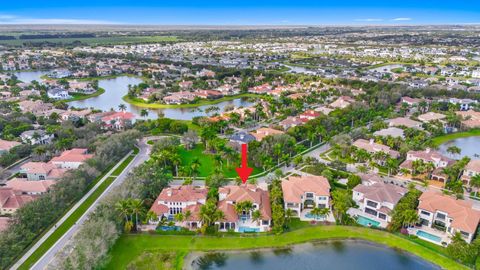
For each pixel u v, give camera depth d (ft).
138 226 356.79
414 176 479.00
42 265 299.58
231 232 351.87
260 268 310.65
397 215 356.59
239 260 319.68
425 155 506.07
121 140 559.79
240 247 333.83
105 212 338.95
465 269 303.68
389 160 482.69
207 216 347.15
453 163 492.54
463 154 584.81
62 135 619.26
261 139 583.17
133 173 440.86
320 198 394.11
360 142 566.77
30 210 346.74
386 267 311.68
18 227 326.44
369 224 365.61
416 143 561.02
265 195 404.98
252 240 342.44
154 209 372.79
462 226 334.24
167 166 485.97
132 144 574.15
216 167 473.67
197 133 625.00
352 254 327.67
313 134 593.42
